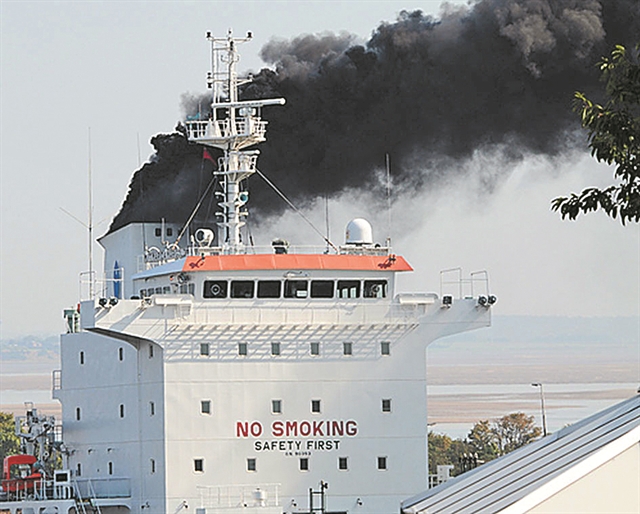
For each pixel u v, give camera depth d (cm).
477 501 12256
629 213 11719
